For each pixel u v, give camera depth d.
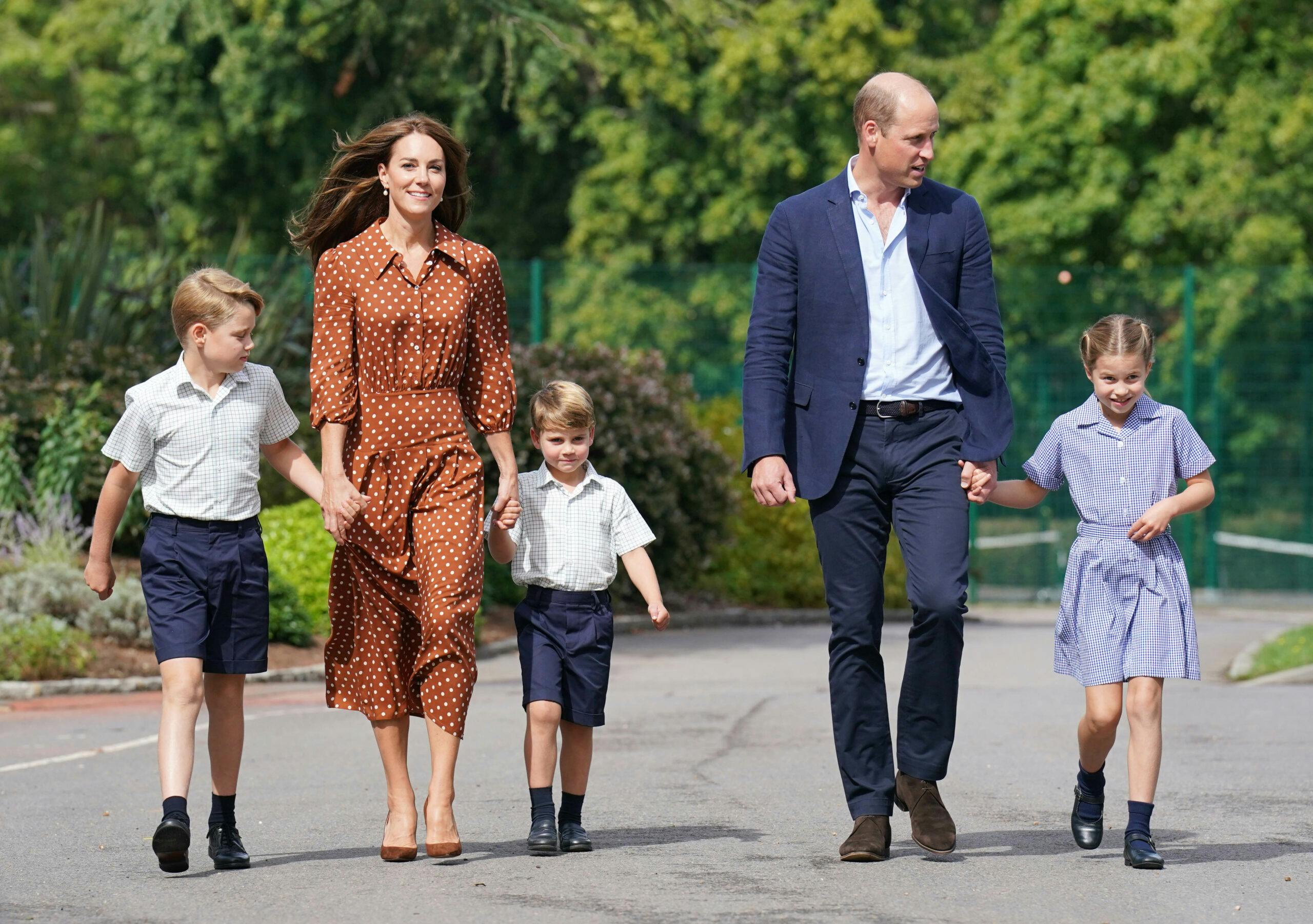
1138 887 16.84
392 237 18.44
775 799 22.34
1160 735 18.16
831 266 18.36
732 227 97.19
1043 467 19.22
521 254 105.19
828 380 18.36
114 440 18.12
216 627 18.08
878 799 18.12
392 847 18.20
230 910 15.91
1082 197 92.12
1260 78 92.12
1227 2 90.81
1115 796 22.50
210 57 98.56
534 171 105.44
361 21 56.56
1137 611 18.31
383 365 18.16
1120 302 78.56
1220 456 77.88
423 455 18.12
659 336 70.12
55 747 28.34
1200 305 77.50
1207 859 18.28
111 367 50.53
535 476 19.41
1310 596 77.38
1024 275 78.25
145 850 19.16
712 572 62.31
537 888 16.75
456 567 17.92
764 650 47.59
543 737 18.81
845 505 18.22
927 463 18.12
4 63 111.75
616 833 19.94
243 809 21.91
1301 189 89.38
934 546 17.86
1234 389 77.94
